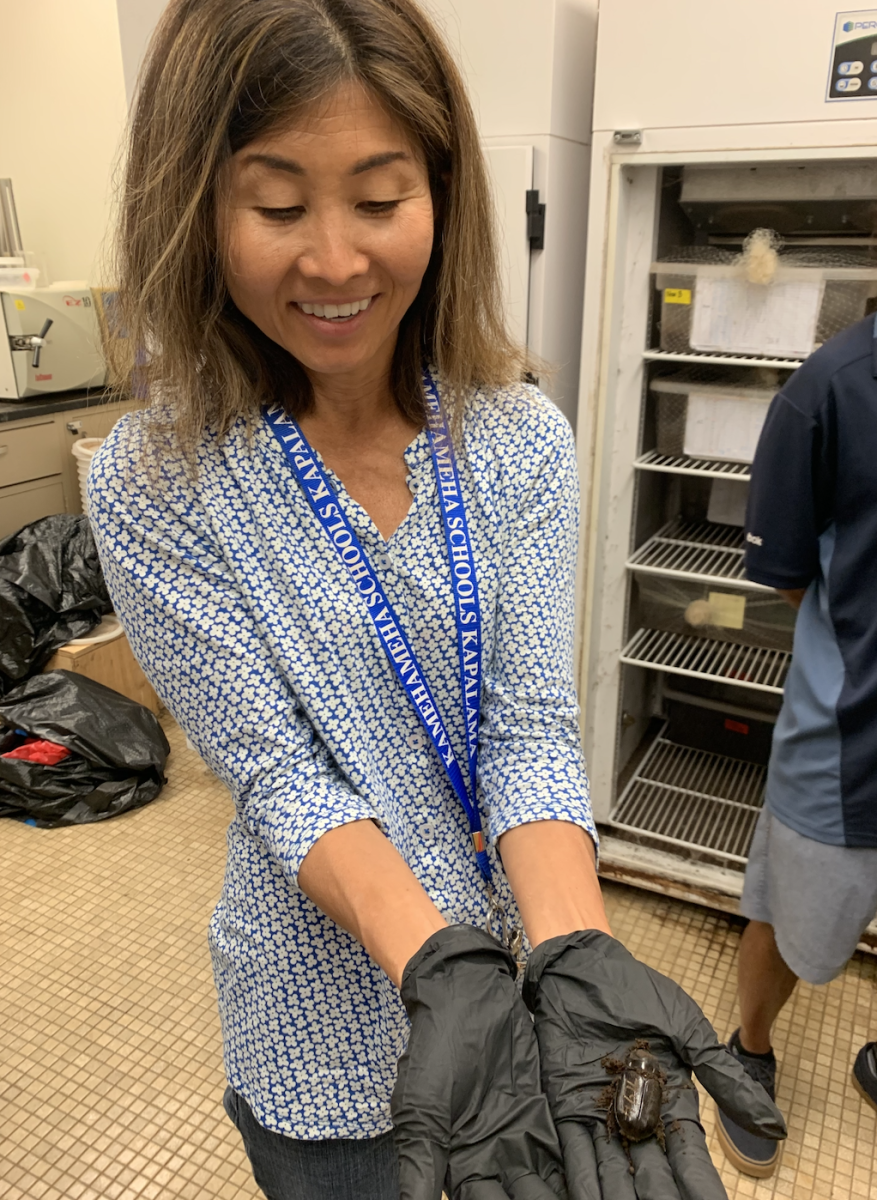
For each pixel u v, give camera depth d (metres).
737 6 1.54
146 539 0.78
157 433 0.78
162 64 0.67
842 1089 1.77
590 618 2.12
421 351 0.85
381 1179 1.00
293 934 0.89
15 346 3.02
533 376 1.25
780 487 1.36
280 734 0.80
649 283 1.88
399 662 0.83
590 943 0.70
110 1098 1.76
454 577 0.82
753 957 1.61
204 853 2.47
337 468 0.82
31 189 3.70
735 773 2.45
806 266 1.73
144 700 3.10
